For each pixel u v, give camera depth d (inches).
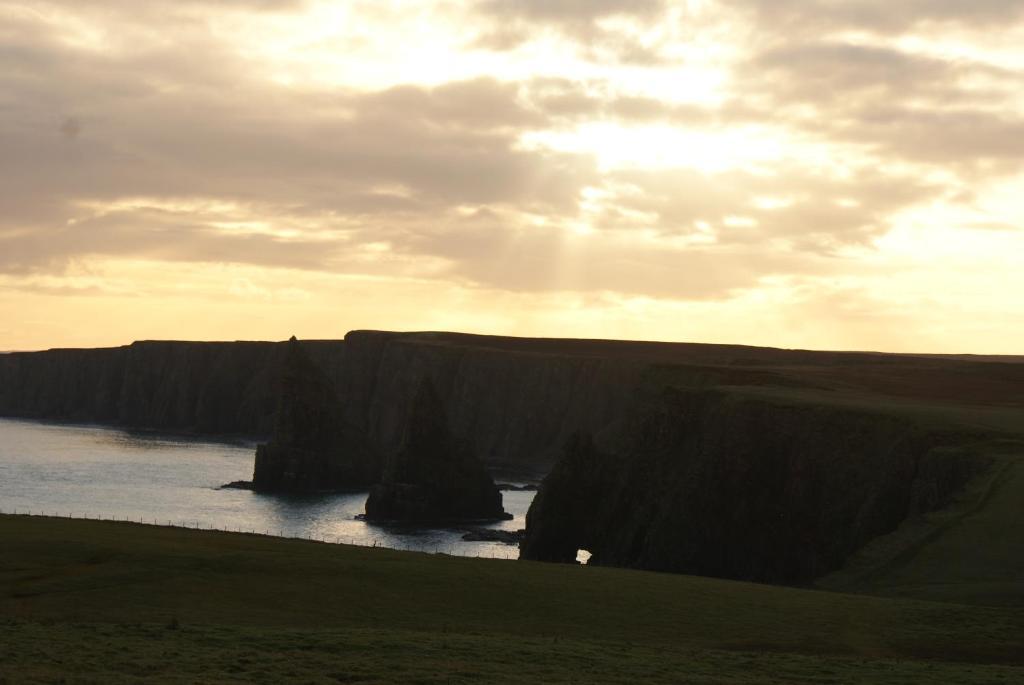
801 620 2150.6
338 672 1536.7
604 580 2496.3
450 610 2203.5
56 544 2632.9
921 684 1581.0
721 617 2175.2
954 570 2655.0
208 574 2400.3
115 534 2864.2
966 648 1946.4
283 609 2169.0
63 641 1733.5
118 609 2129.7
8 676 1439.5
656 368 7160.4
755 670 1681.8
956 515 3105.3
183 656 1630.2
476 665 1624.0
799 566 4323.3
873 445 4414.4
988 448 3875.5
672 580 2544.3
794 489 4522.6
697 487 4788.4
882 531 4013.3
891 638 2021.4
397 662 1622.8
